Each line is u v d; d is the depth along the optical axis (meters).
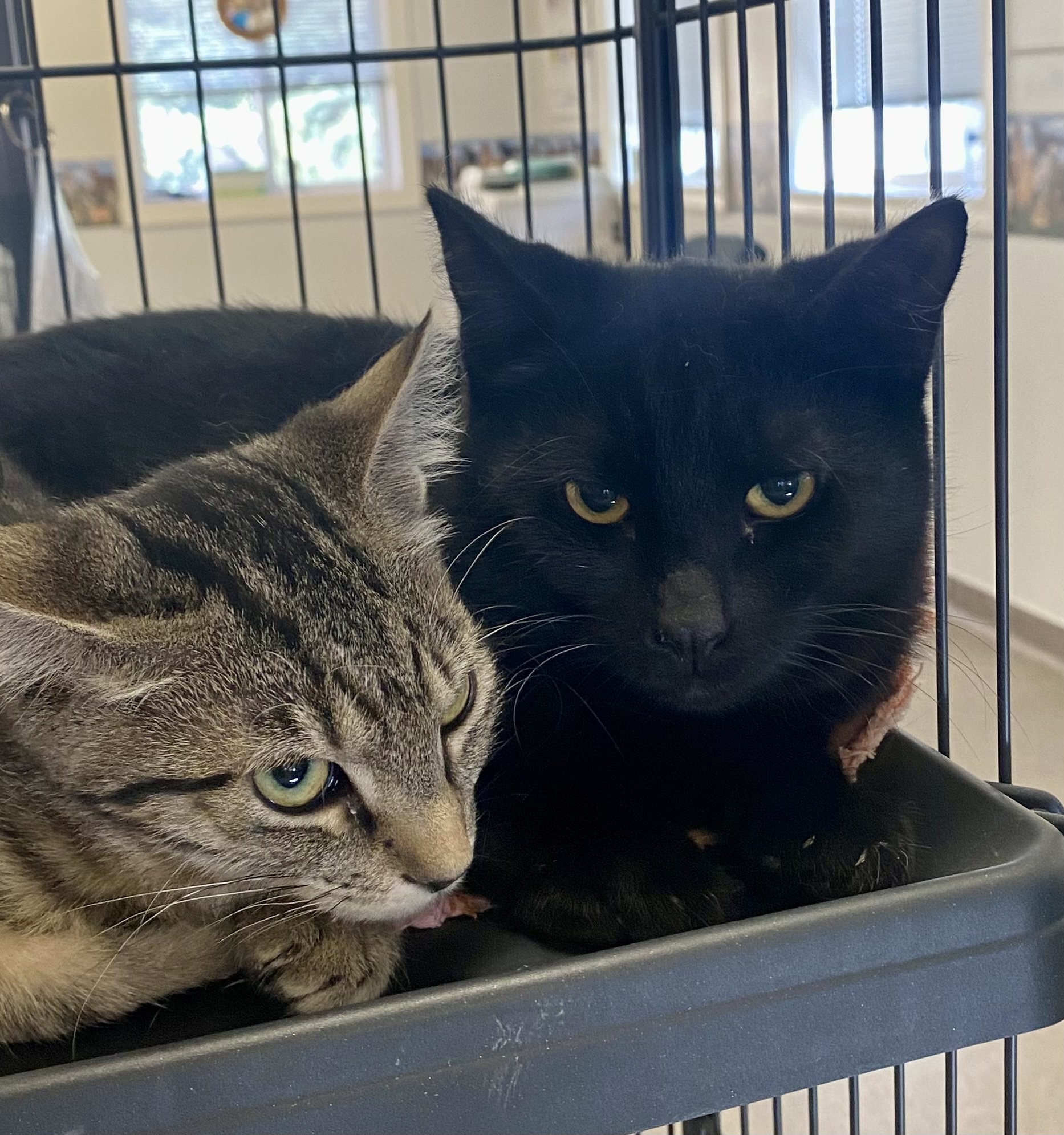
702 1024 0.18
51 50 1.16
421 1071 0.18
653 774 0.25
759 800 0.25
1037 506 0.72
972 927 0.19
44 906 0.21
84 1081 0.16
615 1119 0.18
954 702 0.65
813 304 0.26
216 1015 0.21
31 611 0.19
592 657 0.26
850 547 0.27
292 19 1.22
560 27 1.17
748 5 0.33
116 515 0.22
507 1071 0.18
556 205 0.98
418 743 0.22
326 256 1.28
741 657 0.25
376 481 0.25
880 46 0.28
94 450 0.32
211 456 0.26
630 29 0.43
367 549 0.24
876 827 0.24
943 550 0.28
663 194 0.41
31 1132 0.16
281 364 0.35
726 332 0.26
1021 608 0.74
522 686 0.26
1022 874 0.20
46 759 0.21
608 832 0.24
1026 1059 0.47
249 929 0.22
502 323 0.28
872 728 0.27
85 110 1.18
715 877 0.23
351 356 0.35
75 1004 0.21
